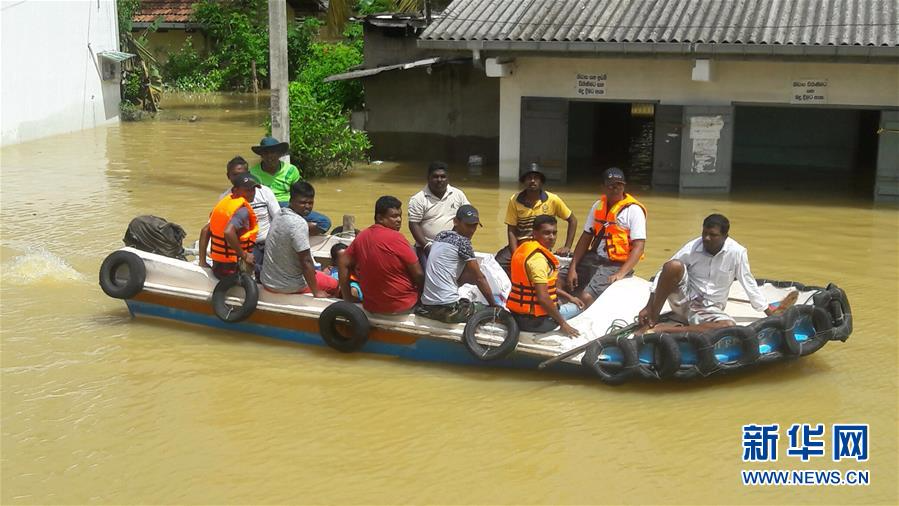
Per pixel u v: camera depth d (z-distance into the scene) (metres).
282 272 8.49
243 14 37.12
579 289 8.62
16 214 14.05
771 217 14.00
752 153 20.02
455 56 19.52
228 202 8.81
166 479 6.09
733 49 14.69
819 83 15.20
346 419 6.97
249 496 5.87
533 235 7.68
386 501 5.79
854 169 19.14
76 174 17.86
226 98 34.69
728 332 7.27
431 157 20.42
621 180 8.37
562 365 7.60
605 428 6.75
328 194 15.84
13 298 9.92
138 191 16.03
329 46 24.98
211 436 6.70
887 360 7.97
